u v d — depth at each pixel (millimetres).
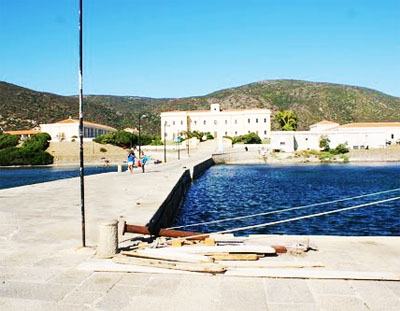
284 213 29234
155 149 123438
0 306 6688
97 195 22656
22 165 109062
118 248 9953
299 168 84562
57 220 14578
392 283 7637
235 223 25500
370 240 11195
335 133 122125
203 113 156250
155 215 16156
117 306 6668
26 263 9031
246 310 6492
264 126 151000
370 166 89750
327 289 7336
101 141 131625
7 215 15727
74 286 7574
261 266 8617
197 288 7430
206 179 58812
